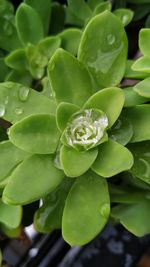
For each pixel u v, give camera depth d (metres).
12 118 0.25
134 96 0.25
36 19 0.29
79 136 0.24
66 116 0.24
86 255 0.34
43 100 0.25
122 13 0.30
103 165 0.24
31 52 0.30
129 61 0.27
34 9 0.30
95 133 0.24
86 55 0.25
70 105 0.24
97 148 0.24
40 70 0.30
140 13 0.33
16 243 0.33
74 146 0.24
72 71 0.25
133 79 0.29
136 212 0.28
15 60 0.30
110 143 0.24
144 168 0.25
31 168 0.24
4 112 0.25
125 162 0.23
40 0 0.30
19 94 0.25
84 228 0.24
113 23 0.25
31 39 0.30
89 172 0.25
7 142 0.25
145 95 0.24
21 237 0.31
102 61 0.25
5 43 0.30
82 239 0.24
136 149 0.26
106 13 0.25
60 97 0.25
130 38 0.34
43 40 0.29
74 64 0.24
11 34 0.30
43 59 0.30
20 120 0.24
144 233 0.27
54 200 0.28
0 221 0.28
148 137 0.25
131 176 0.28
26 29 0.29
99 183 0.25
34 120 0.24
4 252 0.32
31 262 0.33
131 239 0.34
